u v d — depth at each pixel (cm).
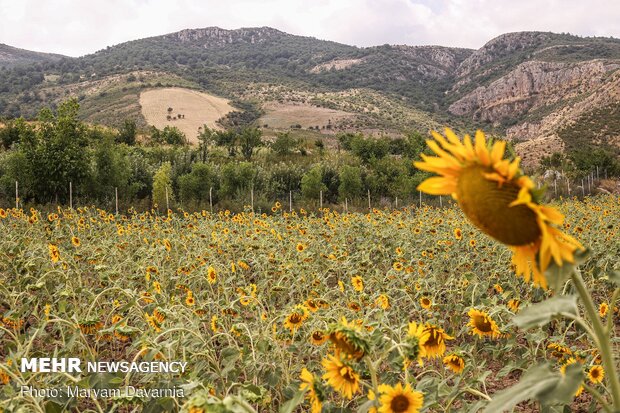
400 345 211
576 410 363
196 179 2164
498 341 478
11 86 19025
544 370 128
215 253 834
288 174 2608
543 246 113
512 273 648
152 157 2831
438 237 956
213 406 153
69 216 1285
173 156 2827
